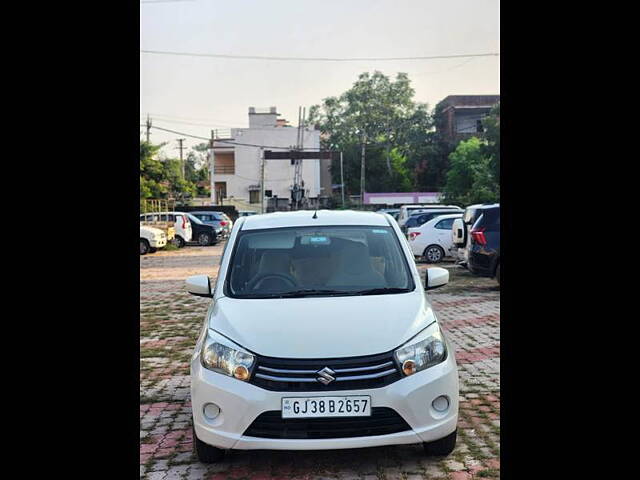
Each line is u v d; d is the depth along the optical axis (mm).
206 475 4348
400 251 5398
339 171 78125
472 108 71500
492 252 13320
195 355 4512
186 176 89125
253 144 67000
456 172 51781
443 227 20656
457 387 4367
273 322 4441
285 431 4047
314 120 88812
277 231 5559
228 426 4109
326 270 5180
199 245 33812
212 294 5473
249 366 4137
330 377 4031
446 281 5496
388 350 4164
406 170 76750
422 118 83125
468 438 4918
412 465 4410
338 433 4039
